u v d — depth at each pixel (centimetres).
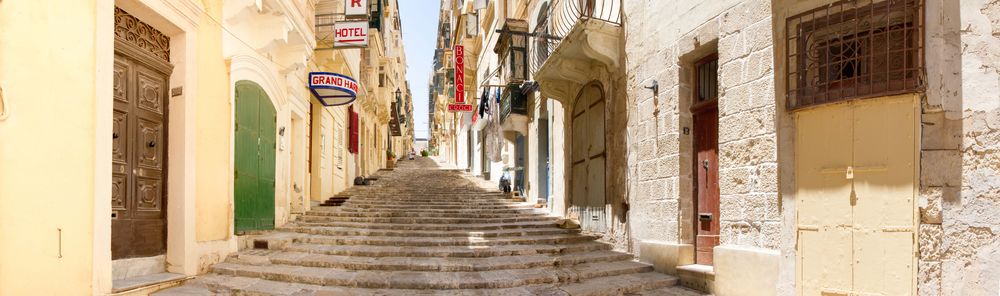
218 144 680
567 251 810
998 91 443
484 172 2108
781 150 549
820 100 521
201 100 639
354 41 995
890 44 490
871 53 485
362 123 1973
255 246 769
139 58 556
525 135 1471
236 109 725
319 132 1240
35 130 411
